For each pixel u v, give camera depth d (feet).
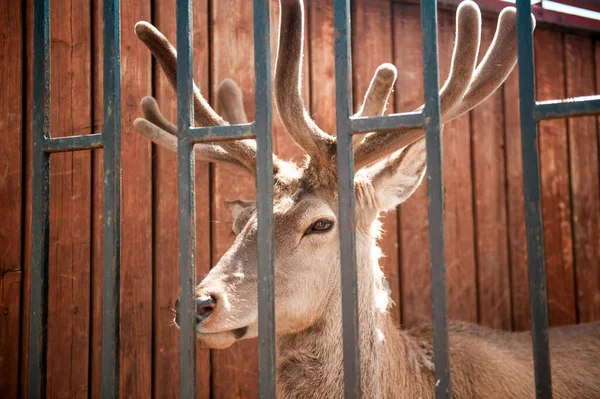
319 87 13.56
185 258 5.93
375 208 9.24
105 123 6.24
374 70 14.11
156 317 12.03
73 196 11.76
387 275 13.73
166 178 12.33
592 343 12.71
